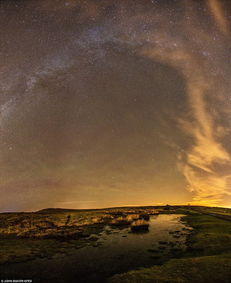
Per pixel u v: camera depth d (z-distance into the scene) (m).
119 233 21.00
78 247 15.96
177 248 14.63
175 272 9.96
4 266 12.05
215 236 16.64
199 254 12.84
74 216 38.41
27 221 33.53
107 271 10.99
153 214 40.34
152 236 19.08
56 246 16.34
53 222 30.64
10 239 19.36
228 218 27.98
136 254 13.75
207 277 9.16
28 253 14.46
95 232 21.88
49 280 10.10
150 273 10.11
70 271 11.14
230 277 9.02
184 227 23.09
